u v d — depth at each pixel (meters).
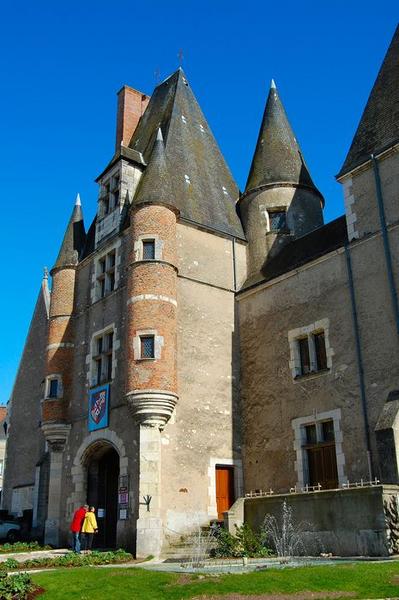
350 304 17.80
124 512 18.36
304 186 24.88
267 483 19.25
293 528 14.50
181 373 20.02
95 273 24.17
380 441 14.58
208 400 20.33
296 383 19.06
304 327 19.28
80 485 21.33
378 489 12.67
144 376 18.83
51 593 9.88
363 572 9.95
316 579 9.73
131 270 20.45
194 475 19.05
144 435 18.50
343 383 17.39
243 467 20.28
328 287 18.73
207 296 21.83
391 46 20.22
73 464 21.98
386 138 18.20
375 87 19.81
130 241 21.20
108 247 23.70
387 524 12.38
